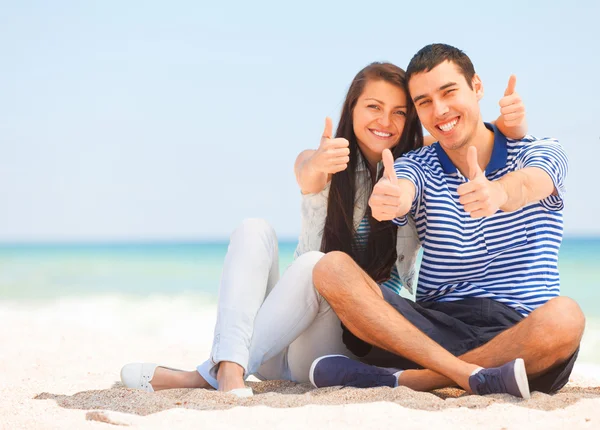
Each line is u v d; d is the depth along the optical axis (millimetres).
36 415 3070
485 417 2949
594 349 9156
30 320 10109
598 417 2969
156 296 18078
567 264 27875
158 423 2891
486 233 3939
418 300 4090
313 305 3787
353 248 4363
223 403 3295
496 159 4098
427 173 4094
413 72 4047
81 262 37469
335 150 4055
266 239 3965
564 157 3979
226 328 3721
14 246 66688
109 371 4984
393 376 3664
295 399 3336
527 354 3428
